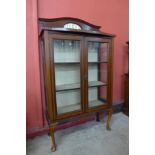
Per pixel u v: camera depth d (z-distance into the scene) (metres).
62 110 1.60
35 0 1.53
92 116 2.19
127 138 1.72
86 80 1.59
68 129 1.95
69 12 1.79
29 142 1.66
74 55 1.61
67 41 1.48
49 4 1.65
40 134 1.79
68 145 1.59
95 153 1.46
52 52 1.35
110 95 1.80
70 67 1.72
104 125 2.05
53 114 1.45
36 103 1.72
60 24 1.65
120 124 2.06
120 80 2.47
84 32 1.43
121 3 2.24
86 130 1.92
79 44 1.50
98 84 1.81
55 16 1.70
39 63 1.67
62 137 1.75
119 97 2.50
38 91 1.70
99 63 1.88
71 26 1.70
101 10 2.05
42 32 1.34
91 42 1.59
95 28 1.86
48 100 1.42
